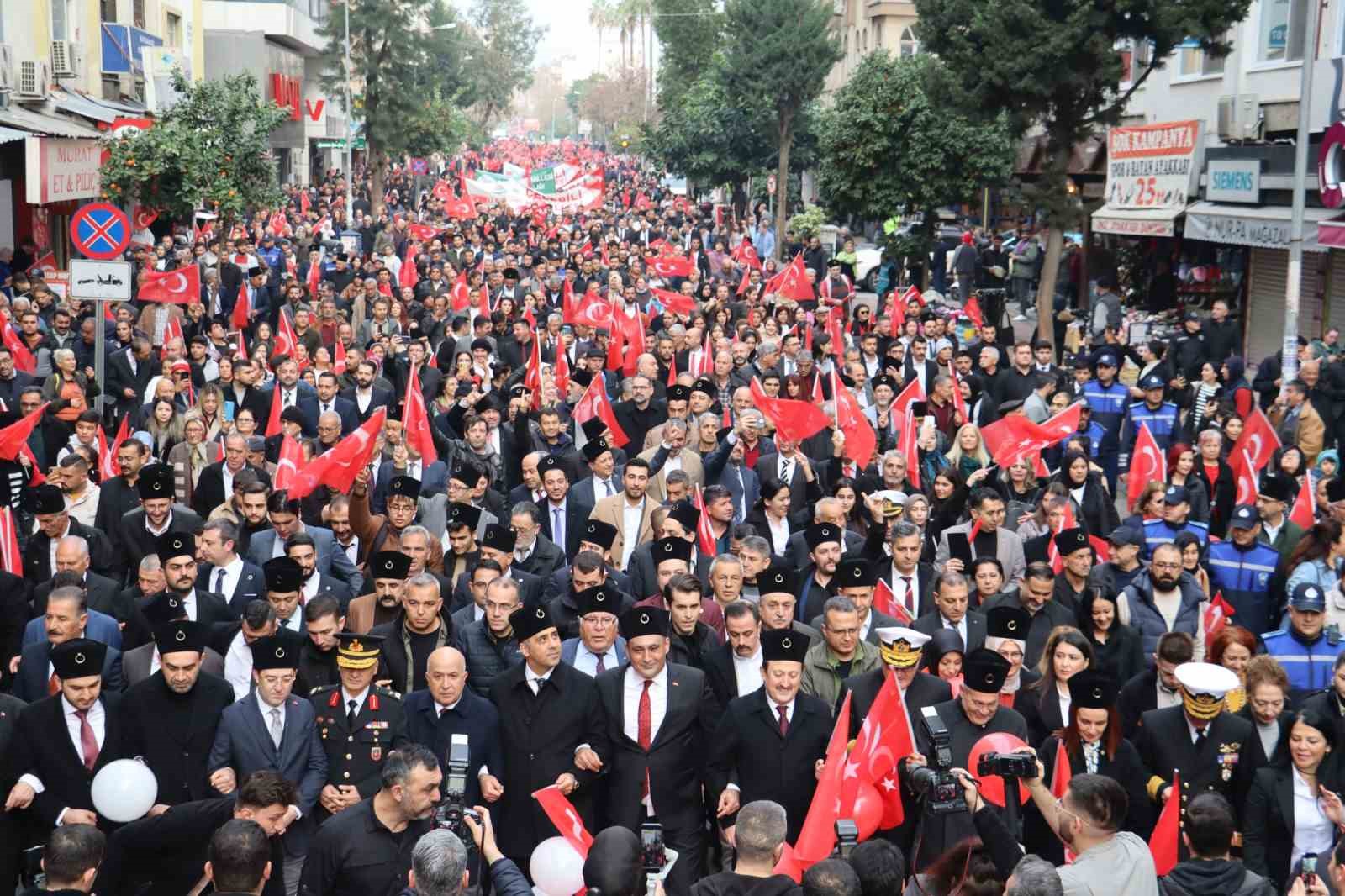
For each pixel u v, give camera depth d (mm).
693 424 16016
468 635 9961
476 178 49844
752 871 6527
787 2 53125
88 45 35875
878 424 18203
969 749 8484
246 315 26078
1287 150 25641
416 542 11109
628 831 6457
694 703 8938
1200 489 15172
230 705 8727
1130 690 9617
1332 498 15328
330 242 41906
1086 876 6645
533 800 8781
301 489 13344
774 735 8734
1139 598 11188
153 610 10250
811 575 11469
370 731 8578
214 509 14172
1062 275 37781
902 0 63469
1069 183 36281
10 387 17609
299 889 7168
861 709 8945
